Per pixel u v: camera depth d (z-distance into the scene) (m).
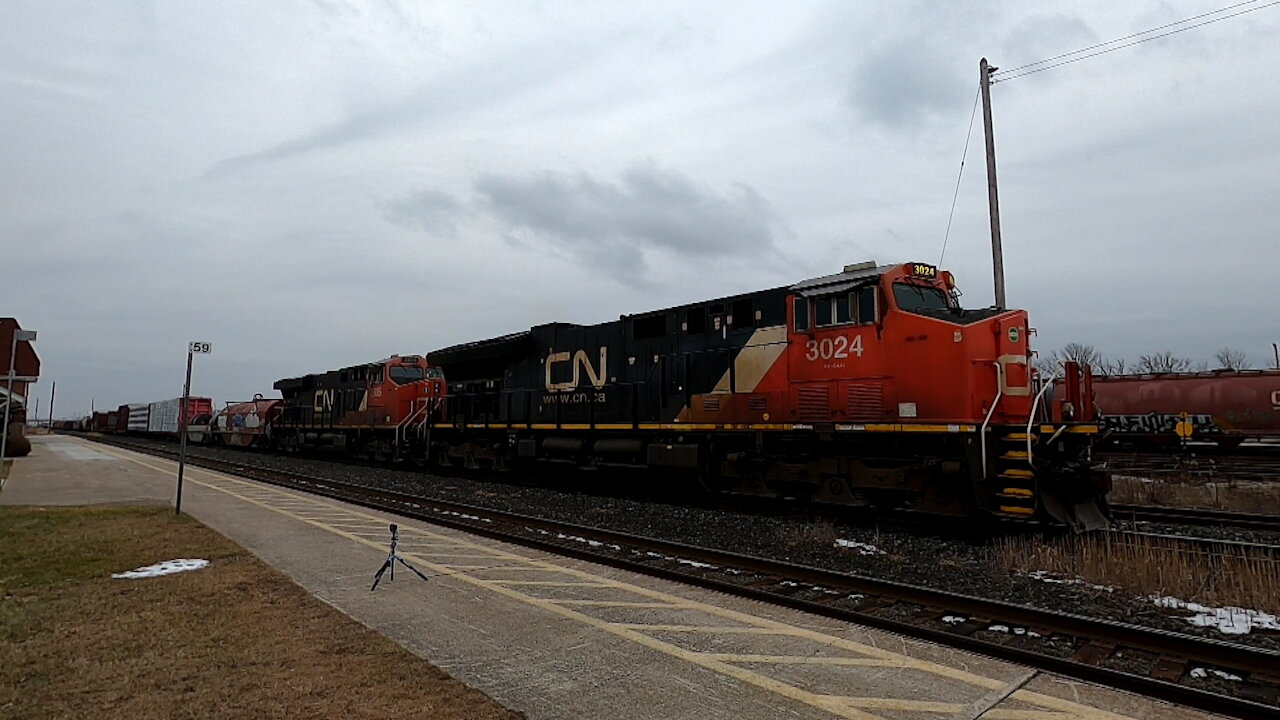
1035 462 11.02
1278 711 4.65
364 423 30.52
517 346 21.94
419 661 5.68
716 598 7.82
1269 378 28.58
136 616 6.81
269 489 19.17
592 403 19.20
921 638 6.43
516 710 4.81
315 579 8.54
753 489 14.95
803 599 7.86
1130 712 4.87
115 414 85.69
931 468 12.00
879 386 12.73
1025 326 12.39
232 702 4.84
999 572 9.33
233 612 6.97
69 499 16.55
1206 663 5.76
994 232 19.31
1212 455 29.23
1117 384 32.53
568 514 14.80
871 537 11.43
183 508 14.78
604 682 5.36
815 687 5.27
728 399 15.35
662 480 17.91
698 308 16.52
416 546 10.84
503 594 7.92
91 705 4.80
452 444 25.23
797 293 14.19
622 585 8.40
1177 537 10.41
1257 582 7.86
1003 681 5.41
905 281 13.12
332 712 4.70
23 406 34.41
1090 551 9.25
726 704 4.96
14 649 5.86
